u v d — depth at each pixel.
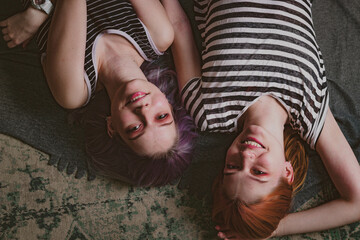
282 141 1.19
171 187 1.41
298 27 1.22
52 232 1.38
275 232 1.30
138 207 1.40
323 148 1.27
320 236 1.36
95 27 1.24
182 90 1.30
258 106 1.21
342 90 1.45
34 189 1.40
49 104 1.44
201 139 1.44
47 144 1.43
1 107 1.42
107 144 1.31
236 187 1.13
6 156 1.42
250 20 1.21
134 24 1.27
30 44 1.47
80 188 1.41
